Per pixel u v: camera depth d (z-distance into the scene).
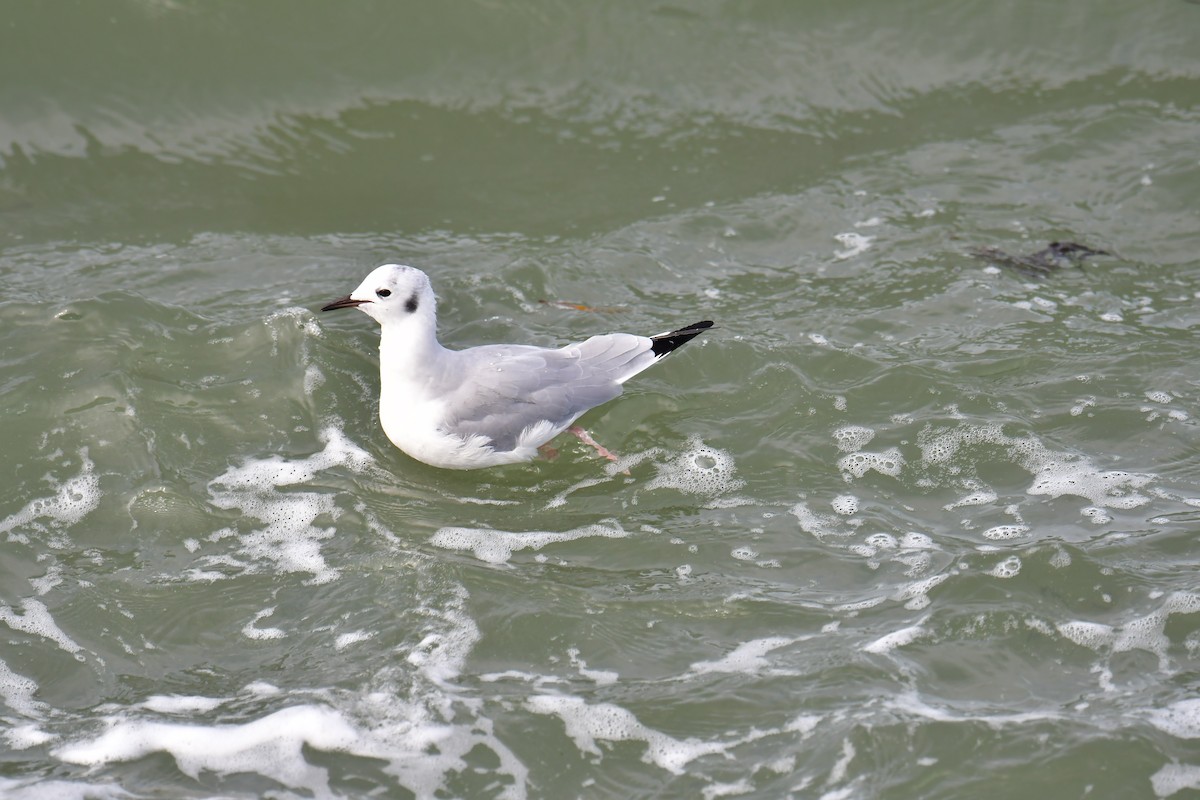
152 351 12.77
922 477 11.62
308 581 10.52
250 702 9.25
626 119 16.62
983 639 9.69
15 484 11.36
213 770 8.66
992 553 10.46
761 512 11.27
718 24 17.30
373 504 11.40
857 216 15.27
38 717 9.14
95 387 12.25
